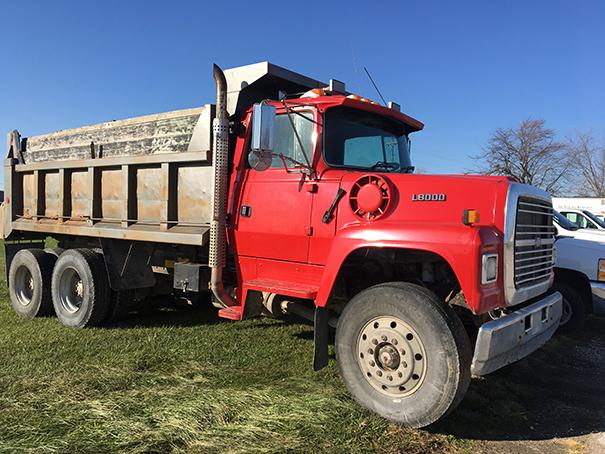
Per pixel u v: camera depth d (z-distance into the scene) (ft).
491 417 13.69
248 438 11.65
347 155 15.85
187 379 15.34
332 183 14.79
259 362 17.19
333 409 13.09
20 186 27.63
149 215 19.95
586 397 15.84
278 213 15.78
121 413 12.72
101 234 21.65
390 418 12.53
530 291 14.15
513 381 17.10
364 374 13.16
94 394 13.96
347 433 11.99
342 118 15.98
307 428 12.12
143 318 24.06
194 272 18.49
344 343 13.52
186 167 18.57
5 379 14.88
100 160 21.81
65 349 18.19
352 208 14.28
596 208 68.03
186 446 11.28
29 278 25.54
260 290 15.53
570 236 26.40
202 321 23.35
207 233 17.53
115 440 11.35
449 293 14.07
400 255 13.93
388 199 13.69
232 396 13.87
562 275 24.50
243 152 16.93
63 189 24.16
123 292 22.18
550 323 15.01
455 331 11.86
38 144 26.50
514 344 12.54
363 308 13.11
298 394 14.23
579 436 12.92
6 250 27.43
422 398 12.04
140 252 21.67
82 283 21.90
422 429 12.47
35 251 25.12
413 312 12.21
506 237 12.81
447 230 12.41
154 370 16.21
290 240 15.48
